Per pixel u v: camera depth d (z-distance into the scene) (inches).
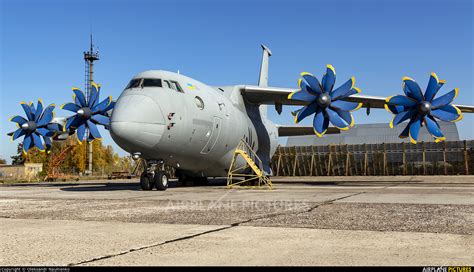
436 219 255.0
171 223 247.1
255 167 671.1
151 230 220.7
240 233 209.0
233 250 168.6
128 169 2623.0
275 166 1863.9
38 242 189.3
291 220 255.0
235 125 715.4
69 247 177.0
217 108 659.4
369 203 360.5
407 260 149.0
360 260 149.7
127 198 442.0
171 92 580.7
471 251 163.6
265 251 166.4
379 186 701.3
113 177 1717.5
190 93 610.5
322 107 674.2
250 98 807.1
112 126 531.5
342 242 184.2
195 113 603.2
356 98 726.5
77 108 810.2
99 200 420.2
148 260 151.5
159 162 598.9
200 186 752.3
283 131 1017.5
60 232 216.8
